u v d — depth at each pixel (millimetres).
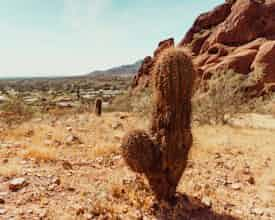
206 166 6293
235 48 31984
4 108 12047
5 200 3768
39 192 4082
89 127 10469
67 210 3672
